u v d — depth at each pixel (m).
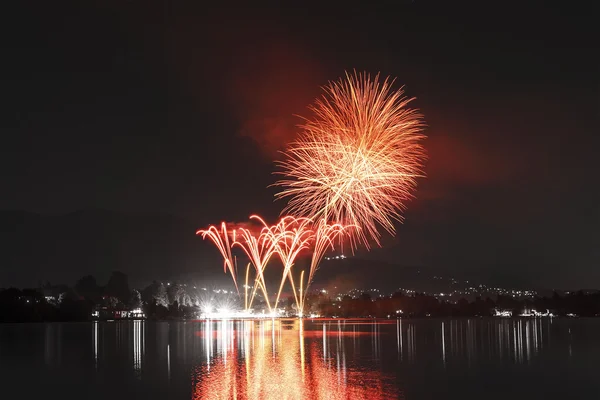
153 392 60.78
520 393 61.47
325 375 72.19
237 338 148.50
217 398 56.50
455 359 93.69
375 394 58.62
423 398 57.16
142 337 152.25
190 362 88.38
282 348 114.38
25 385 67.88
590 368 82.62
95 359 94.88
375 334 171.25
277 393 58.84
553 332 179.62
